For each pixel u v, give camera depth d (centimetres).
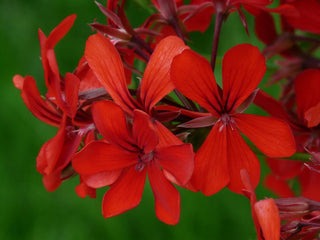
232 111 35
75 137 37
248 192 34
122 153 35
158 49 34
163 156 34
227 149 35
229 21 58
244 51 34
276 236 33
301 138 40
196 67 34
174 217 34
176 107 35
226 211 63
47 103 38
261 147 35
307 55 46
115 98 35
